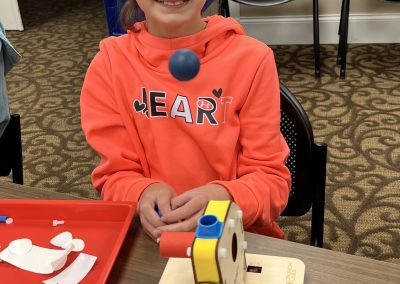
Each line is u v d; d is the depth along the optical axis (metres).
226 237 0.50
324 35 3.16
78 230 0.70
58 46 3.55
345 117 2.33
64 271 0.63
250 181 0.82
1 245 0.69
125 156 0.92
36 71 3.13
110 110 0.94
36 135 2.40
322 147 0.96
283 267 0.60
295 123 0.97
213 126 0.90
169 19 0.82
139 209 0.73
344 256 0.62
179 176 0.93
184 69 0.53
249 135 0.90
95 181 0.92
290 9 3.14
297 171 1.00
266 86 0.90
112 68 0.94
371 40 3.14
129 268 0.63
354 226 1.69
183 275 0.59
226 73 0.90
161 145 0.92
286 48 3.17
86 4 4.47
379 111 2.37
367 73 2.77
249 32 3.23
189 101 0.90
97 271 0.63
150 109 0.92
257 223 0.83
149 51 0.92
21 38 3.75
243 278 0.57
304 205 1.02
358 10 3.08
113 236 0.69
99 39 3.64
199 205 0.72
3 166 1.11
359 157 2.03
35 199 0.76
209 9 2.33
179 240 0.51
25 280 0.62
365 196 1.82
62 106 2.67
